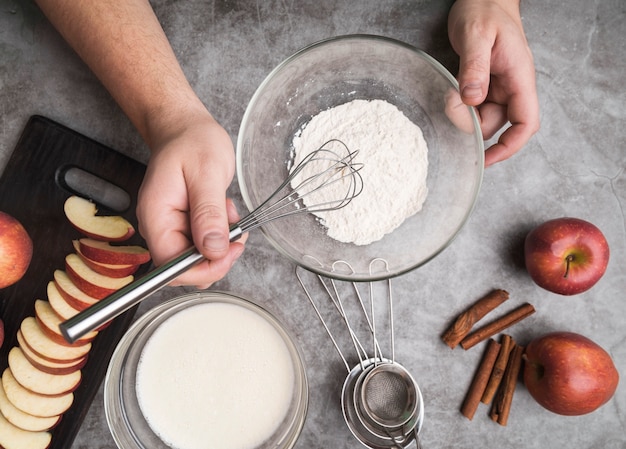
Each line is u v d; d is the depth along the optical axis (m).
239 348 0.96
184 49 1.03
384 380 0.96
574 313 1.02
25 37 1.01
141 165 0.98
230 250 0.78
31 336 0.94
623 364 1.02
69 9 0.87
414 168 0.93
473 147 0.89
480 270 1.02
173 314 0.96
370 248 0.94
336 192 0.92
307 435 0.99
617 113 1.03
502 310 1.02
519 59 0.90
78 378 0.94
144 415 0.94
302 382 0.92
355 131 0.95
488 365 1.00
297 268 1.01
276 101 0.93
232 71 1.03
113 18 0.87
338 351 0.99
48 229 0.97
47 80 1.00
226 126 1.02
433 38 1.03
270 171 0.95
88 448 0.97
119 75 0.87
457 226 0.90
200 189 0.75
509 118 0.96
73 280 0.93
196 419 0.95
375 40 0.88
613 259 1.03
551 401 0.96
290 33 1.03
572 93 1.04
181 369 0.96
